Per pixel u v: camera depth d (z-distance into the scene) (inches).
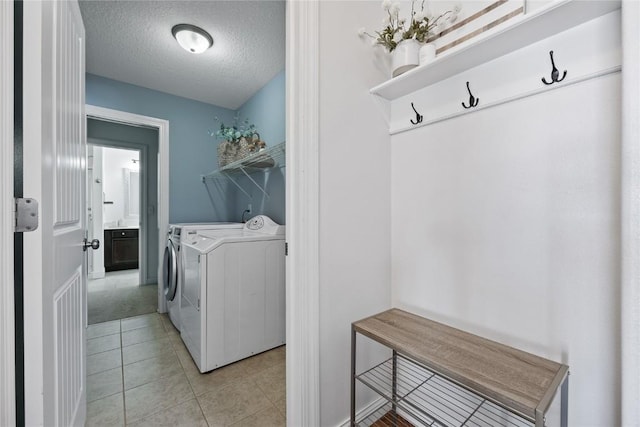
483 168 42.8
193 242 81.0
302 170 42.9
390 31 48.6
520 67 38.2
